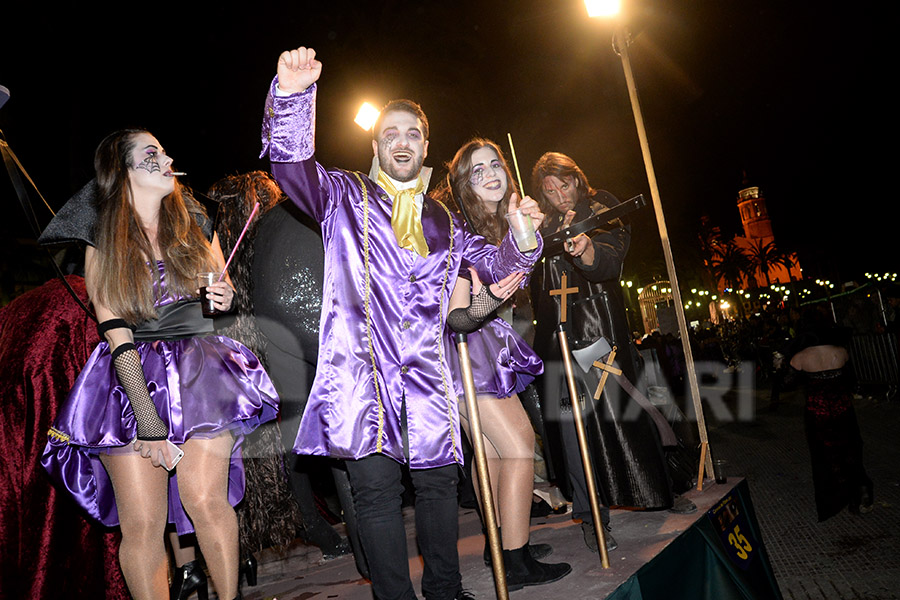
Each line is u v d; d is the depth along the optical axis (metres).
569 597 2.29
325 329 2.18
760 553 3.56
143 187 2.31
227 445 2.32
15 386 2.41
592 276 3.12
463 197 3.05
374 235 2.24
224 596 2.23
